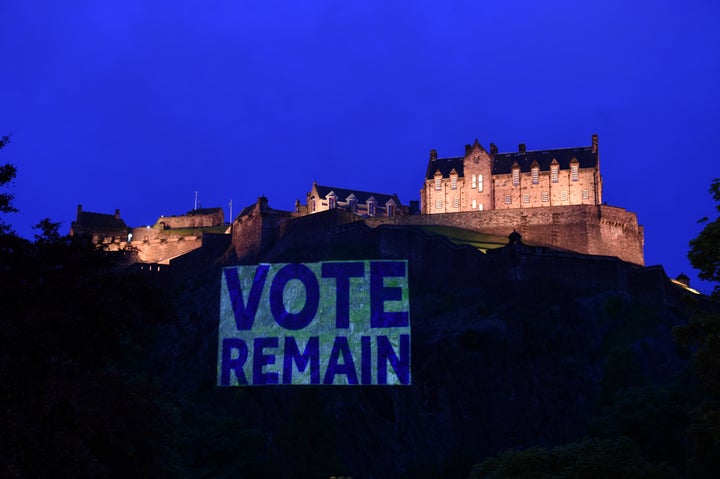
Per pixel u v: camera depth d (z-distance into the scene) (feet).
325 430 315.99
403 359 326.24
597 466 225.35
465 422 362.94
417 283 424.87
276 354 334.24
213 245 564.71
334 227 476.95
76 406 107.86
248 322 340.80
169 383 436.76
